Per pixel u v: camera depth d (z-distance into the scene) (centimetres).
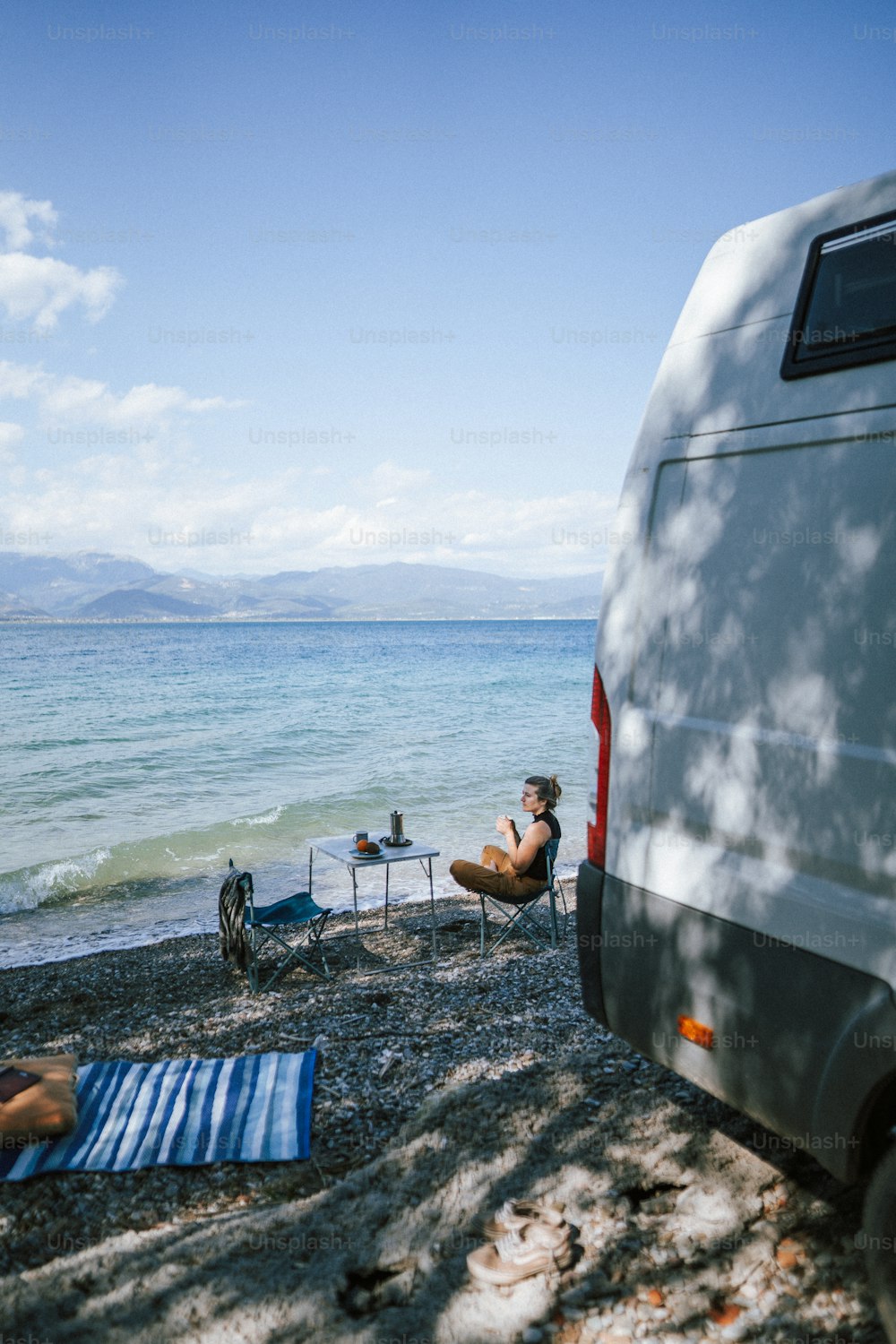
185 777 1973
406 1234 302
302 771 2006
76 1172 355
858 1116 225
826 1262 275
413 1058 453
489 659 6738
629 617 312
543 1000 544
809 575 249
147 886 1119
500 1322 261
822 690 243
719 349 287
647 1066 409
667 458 301
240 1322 263
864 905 227
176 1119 395
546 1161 335
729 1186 313
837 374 246
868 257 240
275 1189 343
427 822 1450
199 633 15025
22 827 1519
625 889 305
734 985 262
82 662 6247
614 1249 288
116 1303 271
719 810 272
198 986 676
